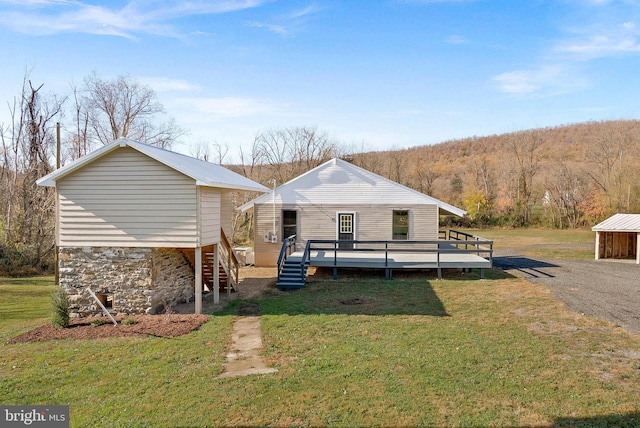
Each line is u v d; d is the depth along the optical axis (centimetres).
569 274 1482
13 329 912
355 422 470
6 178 2381
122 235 972
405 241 1402
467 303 1052
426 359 657
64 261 991
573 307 990
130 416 494
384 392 542
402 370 614
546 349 699
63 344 778
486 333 794
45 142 2419
